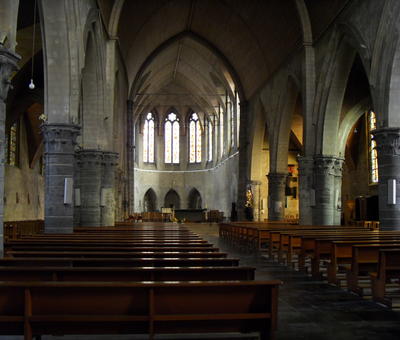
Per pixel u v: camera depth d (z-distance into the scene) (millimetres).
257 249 18781
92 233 15422
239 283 4977
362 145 34094
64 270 6172
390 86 17547
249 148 40188
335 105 23938
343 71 23406
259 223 29062
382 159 17766
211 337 6363
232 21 34094
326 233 15328
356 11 20391
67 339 6602
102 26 22734
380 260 9148
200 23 37750
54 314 5039
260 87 36625
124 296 5094
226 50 39406
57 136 15781
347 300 9531
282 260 16219
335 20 22719
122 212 35844
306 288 10977
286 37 28828
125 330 5156
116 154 23484
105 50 24266
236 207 45125
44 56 15664
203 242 11406
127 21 29219
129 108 40438
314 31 25469
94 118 22125
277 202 32719
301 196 24812
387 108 17688
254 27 32281
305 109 25469
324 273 12930
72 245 10383
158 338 6609
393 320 7867
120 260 7430
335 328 7340
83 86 21906
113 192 23219
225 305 5191
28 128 35594
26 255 8320
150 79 48375
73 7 15828
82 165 22031
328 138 24188
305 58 25609
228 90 47688
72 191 15984
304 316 8148
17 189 33500
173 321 5180
